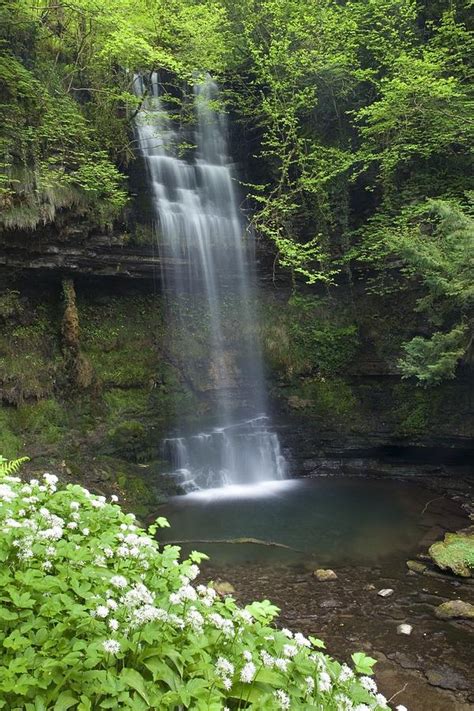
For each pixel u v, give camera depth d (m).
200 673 2.48
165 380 12.48
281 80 13.86
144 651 2.45
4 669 2.16
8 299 10.38
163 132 14.45
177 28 12.55
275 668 2.62
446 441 12.14
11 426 9.52
